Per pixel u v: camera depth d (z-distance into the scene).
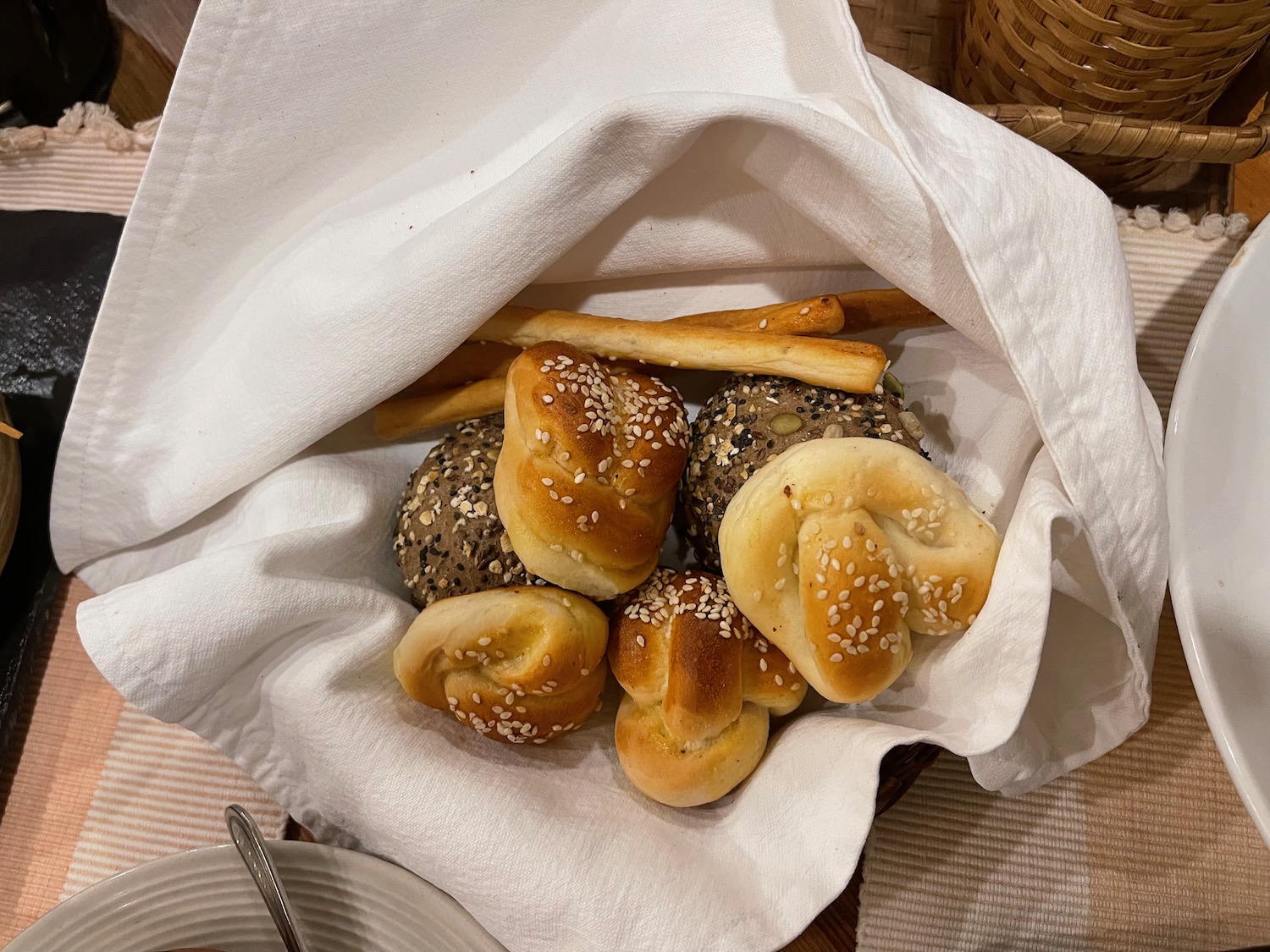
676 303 0.44
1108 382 0.36
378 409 0.44
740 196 0.41
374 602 0.40
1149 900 0.42
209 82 0.37
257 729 0.41
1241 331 0.36
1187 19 0.39
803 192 0.38
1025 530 0.34
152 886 0.39
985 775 0.38
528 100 0.41
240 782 0.46
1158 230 0.48
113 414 0.43
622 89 0.40
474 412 0.44
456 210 0.39
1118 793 0.43
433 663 0.39
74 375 0.50
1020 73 0.45
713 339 0.40
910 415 0.41
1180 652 0.44
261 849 0.38
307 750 0.40
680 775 0.38
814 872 0.35
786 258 0.42
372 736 0.39
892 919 0.42
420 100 0.40
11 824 0.46
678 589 0.40
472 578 0.41
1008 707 0.35
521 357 0.40
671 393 0.42
